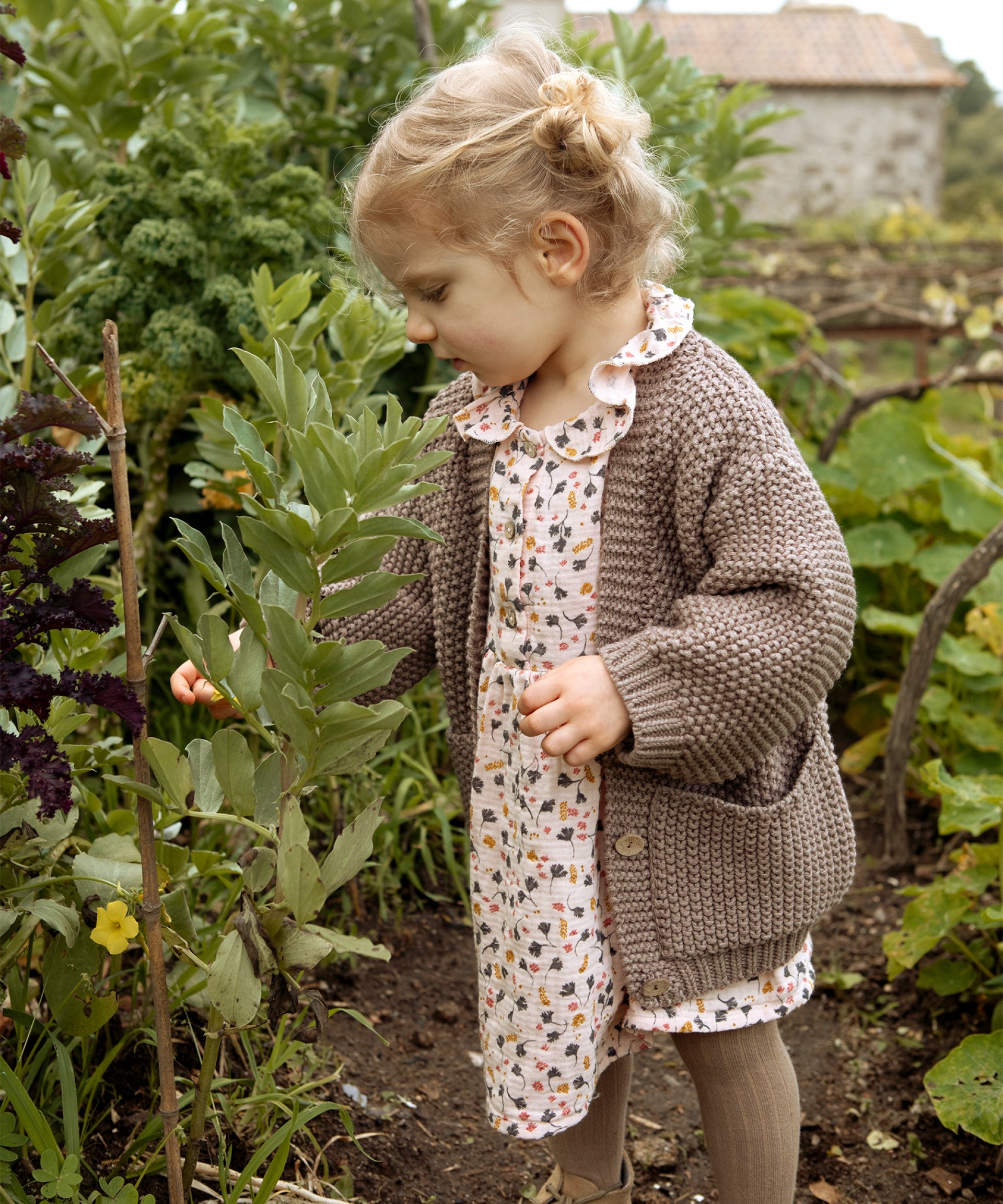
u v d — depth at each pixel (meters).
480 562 1.23
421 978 1.82
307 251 2.05
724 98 2.84
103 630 0.99
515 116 1.07
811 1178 1.51
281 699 0.95
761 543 1.08
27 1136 1.14
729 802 1.16
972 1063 1.52
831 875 1.21
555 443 1.15
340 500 0.94
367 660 0.98
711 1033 1.19
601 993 1.21
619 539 1.14
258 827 1.02
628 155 1.13
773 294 5.15
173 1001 1.29
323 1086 1.51
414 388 2.27
